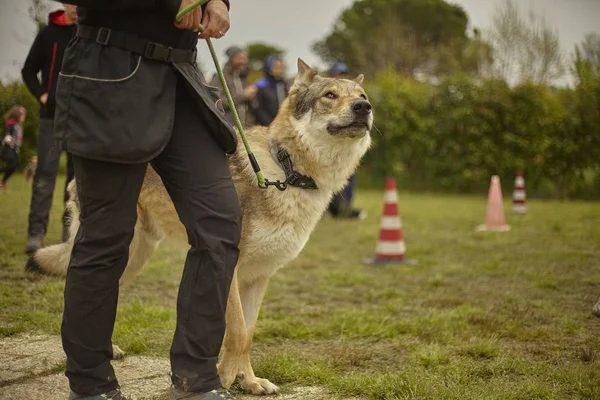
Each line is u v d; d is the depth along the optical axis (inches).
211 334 84.4
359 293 192.1
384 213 247.4
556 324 152.5
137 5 77.3
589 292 189.5
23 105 235.3
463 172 637.9
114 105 77.1
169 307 162.4
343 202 380.8
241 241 113.3
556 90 631.2
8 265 192.2
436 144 646.5
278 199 113.7
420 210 445.4
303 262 237.3
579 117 601.0
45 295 161.6
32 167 249.1
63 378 108.3
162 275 202.1
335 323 150.3
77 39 80.4
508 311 163.9
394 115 646.5
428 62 1350.9
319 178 121.3
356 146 127.3
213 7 86.1
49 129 200.4
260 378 109.7
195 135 85.0
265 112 325.4
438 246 281.6
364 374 114.3
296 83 131.0
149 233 129.6
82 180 80.8
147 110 78.6
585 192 602.2
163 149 82.4
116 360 121.6
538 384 106.6
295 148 119.9
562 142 605.0
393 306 168.9
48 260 131.7
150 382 109.6
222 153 87.9
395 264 238.1
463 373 113.3
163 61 81.1
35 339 129.9
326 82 128.0
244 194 115.2
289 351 128.7
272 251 114.8
